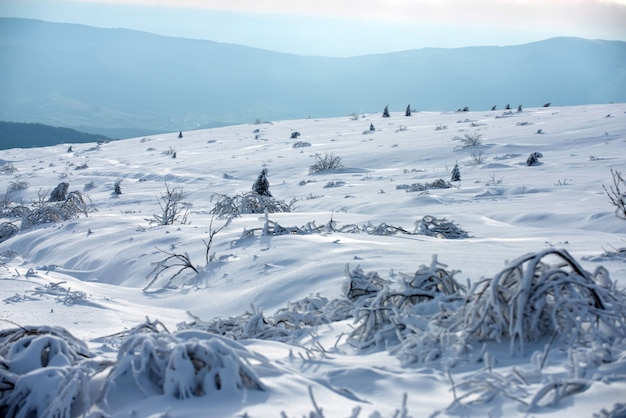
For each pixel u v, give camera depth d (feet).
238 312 21.93
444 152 103.40
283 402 9.70
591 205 45.14
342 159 108.99
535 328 12.26
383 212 50.93
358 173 94.02
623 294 13.38
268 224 36.35
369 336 14.42
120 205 82.53
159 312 22.18
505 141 107.04
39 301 21.24
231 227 38.09
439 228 34.30
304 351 14.02
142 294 25.96
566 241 28.73
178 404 9.75
